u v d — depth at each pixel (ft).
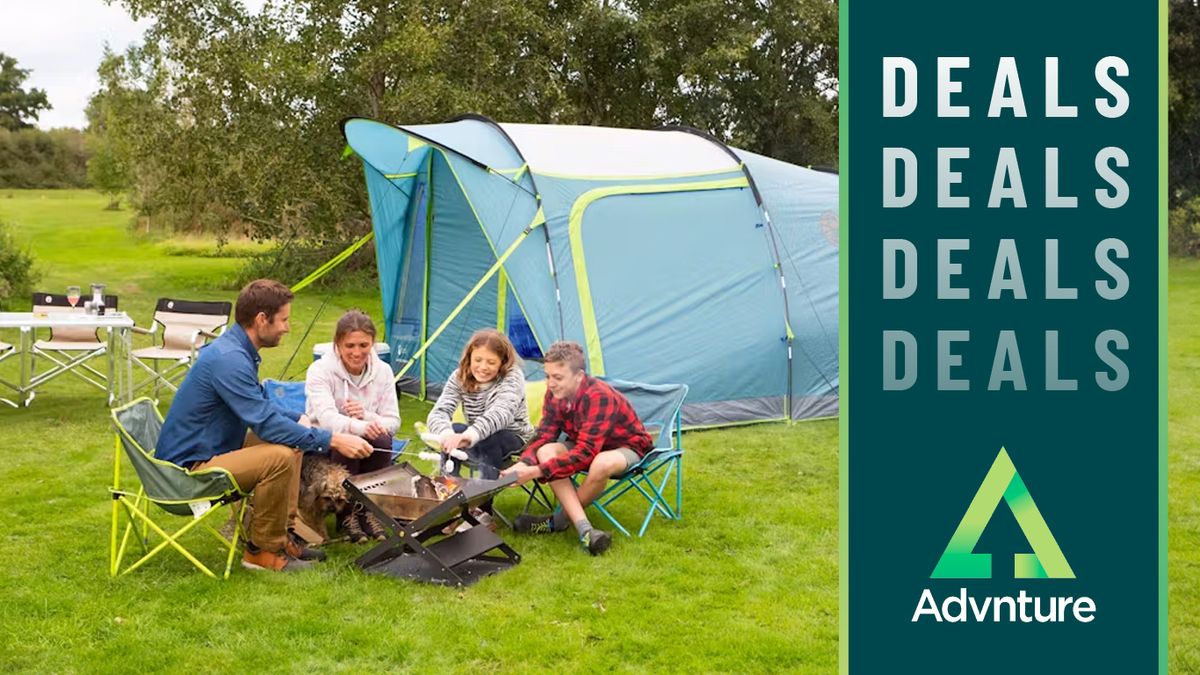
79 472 18.99
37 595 13.09
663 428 16.83
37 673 11.18
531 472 14.67
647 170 23.66
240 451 13.57
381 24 48.52
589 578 13.98
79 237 83.25
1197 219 62.23
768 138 67.67
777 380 23.49
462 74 50.34
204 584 13.52
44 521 16.16
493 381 15.96
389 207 26.18
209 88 48.42
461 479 14.58
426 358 26.20
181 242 73.51
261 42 48.67
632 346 22.00
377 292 52.16
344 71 48.67
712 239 23.39
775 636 12.21
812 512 16.93
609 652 11.89
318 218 50.39
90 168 110.11
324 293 51.52
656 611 12.94
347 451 14.30
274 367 30.35
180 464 13.56
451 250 25.44
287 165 48.06
